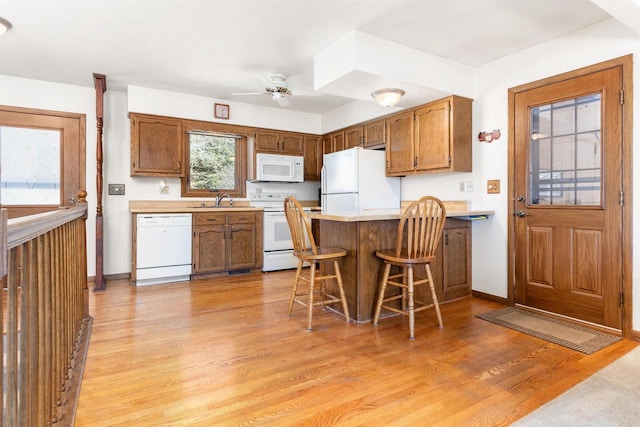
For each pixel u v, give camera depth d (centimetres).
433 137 363
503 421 153
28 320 106
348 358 213
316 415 158
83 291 266
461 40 295
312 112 537
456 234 341
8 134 381
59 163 404
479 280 350
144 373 195
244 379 189
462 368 200
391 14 254
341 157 447
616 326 252
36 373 113
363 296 278
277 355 218
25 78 385
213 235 434
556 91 288
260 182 524
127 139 434
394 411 161
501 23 266
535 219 303
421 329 262
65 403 162
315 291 369
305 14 254
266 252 472
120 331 257
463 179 364
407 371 197
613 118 254
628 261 246
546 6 241
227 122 472
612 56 255
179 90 429
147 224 397
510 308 313
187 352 222
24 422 101
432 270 323
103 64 347
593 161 266
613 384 183
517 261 317
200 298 345
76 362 203
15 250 95
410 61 308
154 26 271
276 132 509
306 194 563
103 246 421
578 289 275
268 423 152
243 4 241
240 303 329
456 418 155
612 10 195
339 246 301
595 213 264
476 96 352
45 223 116
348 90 330
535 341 238
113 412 159
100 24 268
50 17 257
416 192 425
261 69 360
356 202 421
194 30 278
